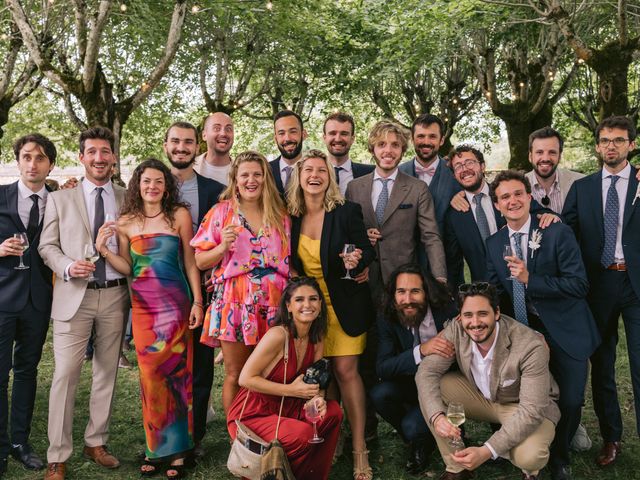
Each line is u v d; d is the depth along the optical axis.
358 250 3.78
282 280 3.88
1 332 3.88
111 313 3.99
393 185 4.53
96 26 8.61
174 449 3.93
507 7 11.92
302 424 3.46
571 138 19.97
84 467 4.07
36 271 4.01
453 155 4.50
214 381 5.84
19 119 16.88
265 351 3.54
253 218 3.93
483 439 4.48
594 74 16.25
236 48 13.27
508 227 3.99
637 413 3.96
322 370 3.59
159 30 11.55
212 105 13.31
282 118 4.96
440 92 17.48
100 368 4.08
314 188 3.85
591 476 3.89
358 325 3.92
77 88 9.52
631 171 4.00
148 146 17.00
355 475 3.88
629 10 12.66
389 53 13.80
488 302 3.54
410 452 4.12
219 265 3.94
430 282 4.01
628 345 4.01
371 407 4.38
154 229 3.94
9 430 4.71
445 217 4.64
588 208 4.11
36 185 4.04
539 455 3.47
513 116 13.99
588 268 4.13
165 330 3.89
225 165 5.35
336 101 16.42
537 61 13.84
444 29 12.20
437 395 3.72
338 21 14.29
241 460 3.42
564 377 3.74
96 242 3.83
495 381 3.63
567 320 3.77
